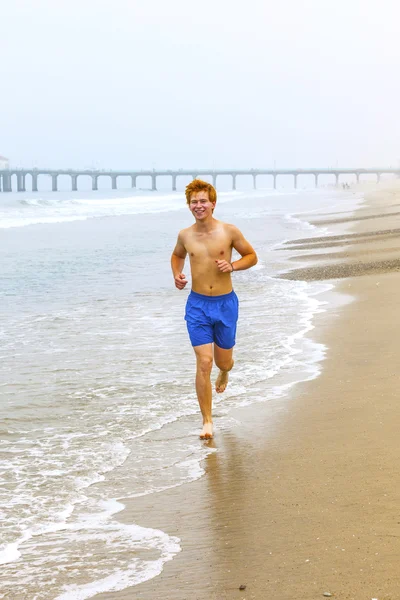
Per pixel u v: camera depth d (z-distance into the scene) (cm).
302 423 675
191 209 709
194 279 715
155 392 818
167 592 377
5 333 1187
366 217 4700
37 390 829
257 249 2758
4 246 3111
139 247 3002
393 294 1448
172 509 492
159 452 621
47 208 7994
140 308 1435
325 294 1534
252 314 1316
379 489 491
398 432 618
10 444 646
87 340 1120
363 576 372
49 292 1684
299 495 496
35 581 396
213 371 911
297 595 360
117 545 438
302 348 1012
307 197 12812
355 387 788
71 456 613
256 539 431
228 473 558
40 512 496
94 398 795
